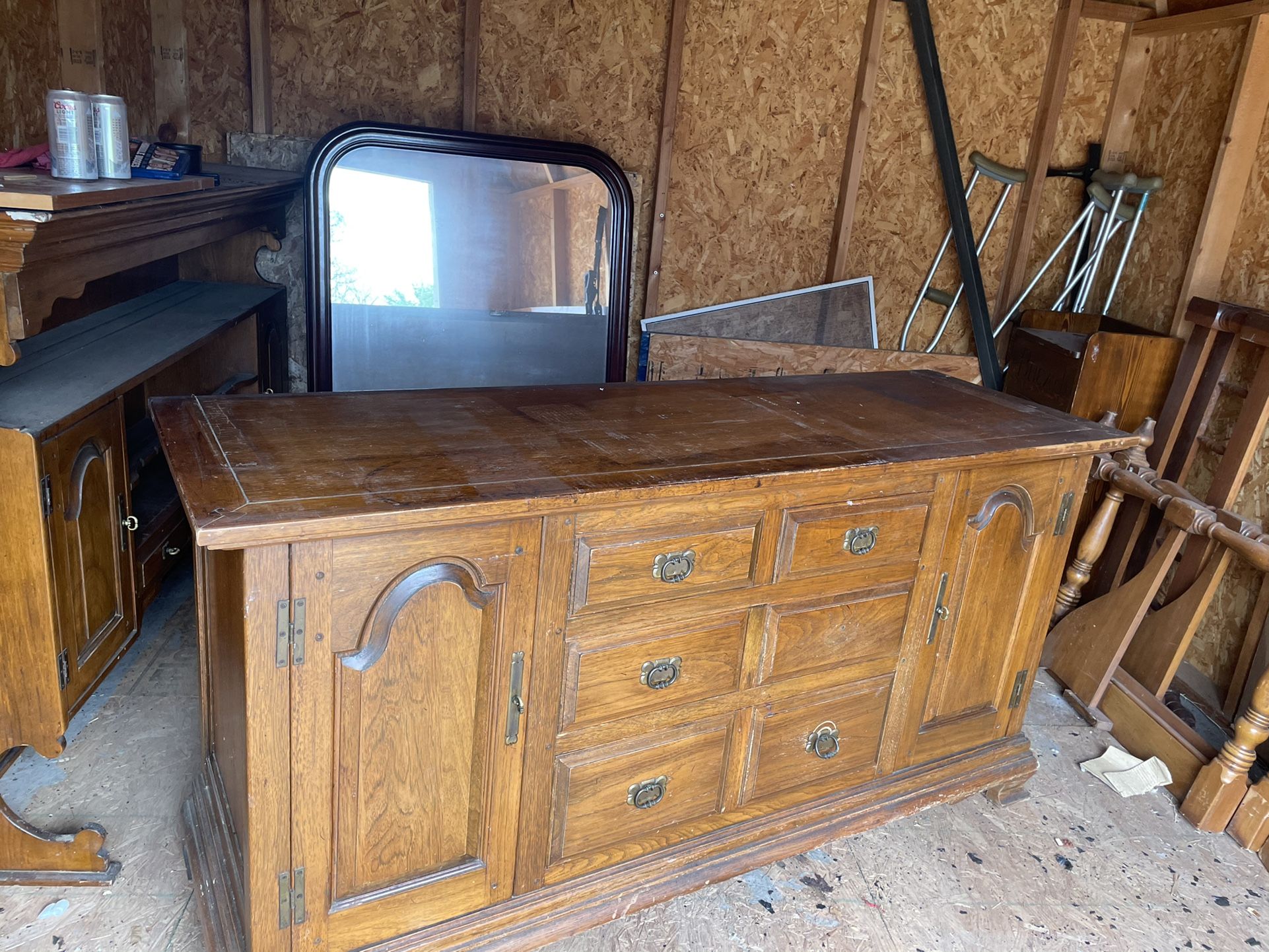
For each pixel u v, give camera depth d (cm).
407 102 307
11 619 152
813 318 338
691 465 146
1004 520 184
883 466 158
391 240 287
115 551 186
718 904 177
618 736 153
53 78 223
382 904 138
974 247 333
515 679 137
